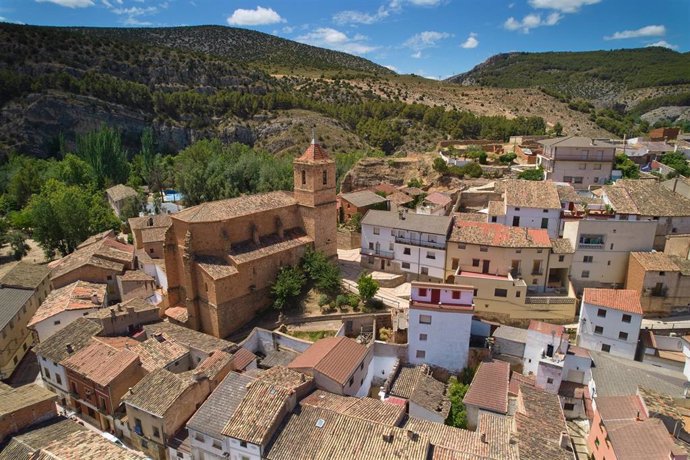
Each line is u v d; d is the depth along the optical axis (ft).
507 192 235.61
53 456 116.88
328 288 212.02
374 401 145.48
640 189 230.27
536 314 197.26
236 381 146.51
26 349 200.13
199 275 193.06
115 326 179.42
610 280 208.95
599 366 159.12
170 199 428.97
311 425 129.39
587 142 300.40
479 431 134.51
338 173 434.30
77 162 434.71
